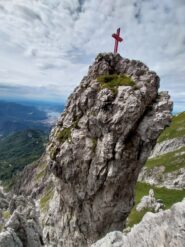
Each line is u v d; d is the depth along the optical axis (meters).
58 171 42.97
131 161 38.09
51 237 48.22
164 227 17.84
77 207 43.19
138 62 41.81
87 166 39.81
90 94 40.66
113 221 41.06
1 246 34.72
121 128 37.09
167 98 39.28
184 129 127.19
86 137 40.62
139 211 71.62
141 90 37.84
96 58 44.59
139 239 19.72
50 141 46.28
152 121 37.03
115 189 38.91
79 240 43.75
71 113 44.44
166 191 87.06
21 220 43.81
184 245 15.41
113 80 40.97
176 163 99.06
